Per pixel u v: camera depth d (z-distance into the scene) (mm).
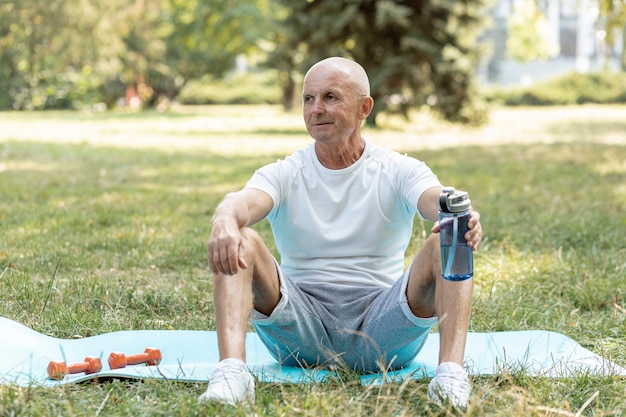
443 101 21312
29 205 8828
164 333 4156
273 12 35125
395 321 3365
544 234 7086
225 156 15438
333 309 3510
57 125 25172
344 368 3432
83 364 3457
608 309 4938
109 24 32125
